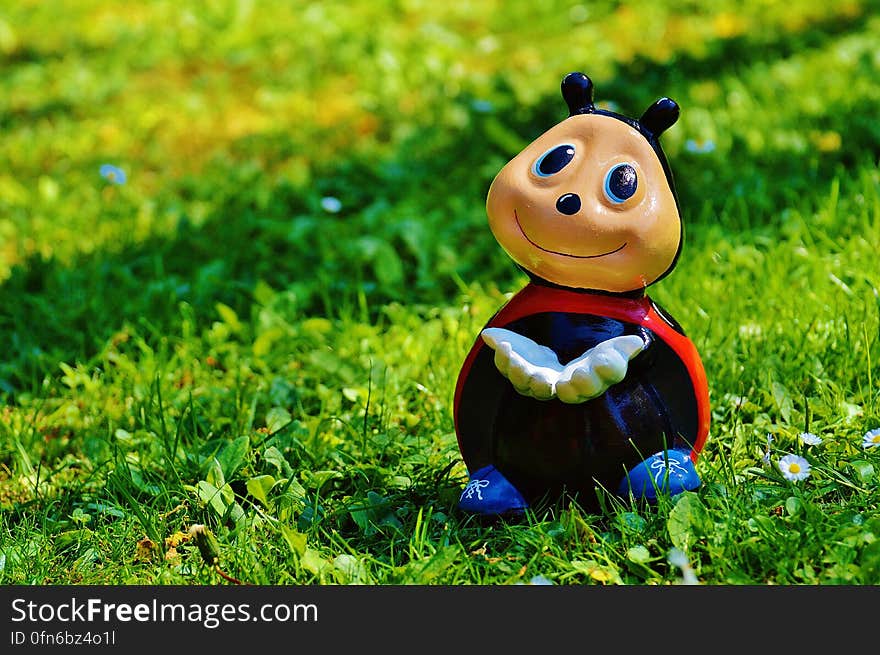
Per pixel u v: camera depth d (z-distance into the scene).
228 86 8.31
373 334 4.84
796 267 4.96
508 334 3.12
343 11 9.47
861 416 3.83
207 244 5.85
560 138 3.19
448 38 8.80
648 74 7.70
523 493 3.32
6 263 5.84
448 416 4.10
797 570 3.07
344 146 7.15
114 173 6.09
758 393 4.05
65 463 4.06
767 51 7.82
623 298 3.19
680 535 3.13
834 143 6.28
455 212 6.02
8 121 7.86
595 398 3.16
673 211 3.14
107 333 5.01
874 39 7.73
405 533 3.40
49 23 9.86
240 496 3.64
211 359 4.79
